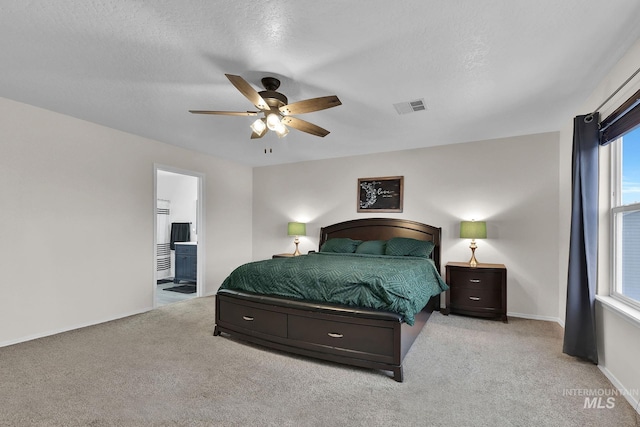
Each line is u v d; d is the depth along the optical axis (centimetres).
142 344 297
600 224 252
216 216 525
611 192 247
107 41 197
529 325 357
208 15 171
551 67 224
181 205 700
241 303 301
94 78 246
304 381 229
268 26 181
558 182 375
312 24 178
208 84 255
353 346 246
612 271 245
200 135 401
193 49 205
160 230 689
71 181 338
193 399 203
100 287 364
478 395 210
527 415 187
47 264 319
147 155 415
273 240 578
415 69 228
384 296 243
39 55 213
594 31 183
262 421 182
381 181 480
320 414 189
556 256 375
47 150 318
